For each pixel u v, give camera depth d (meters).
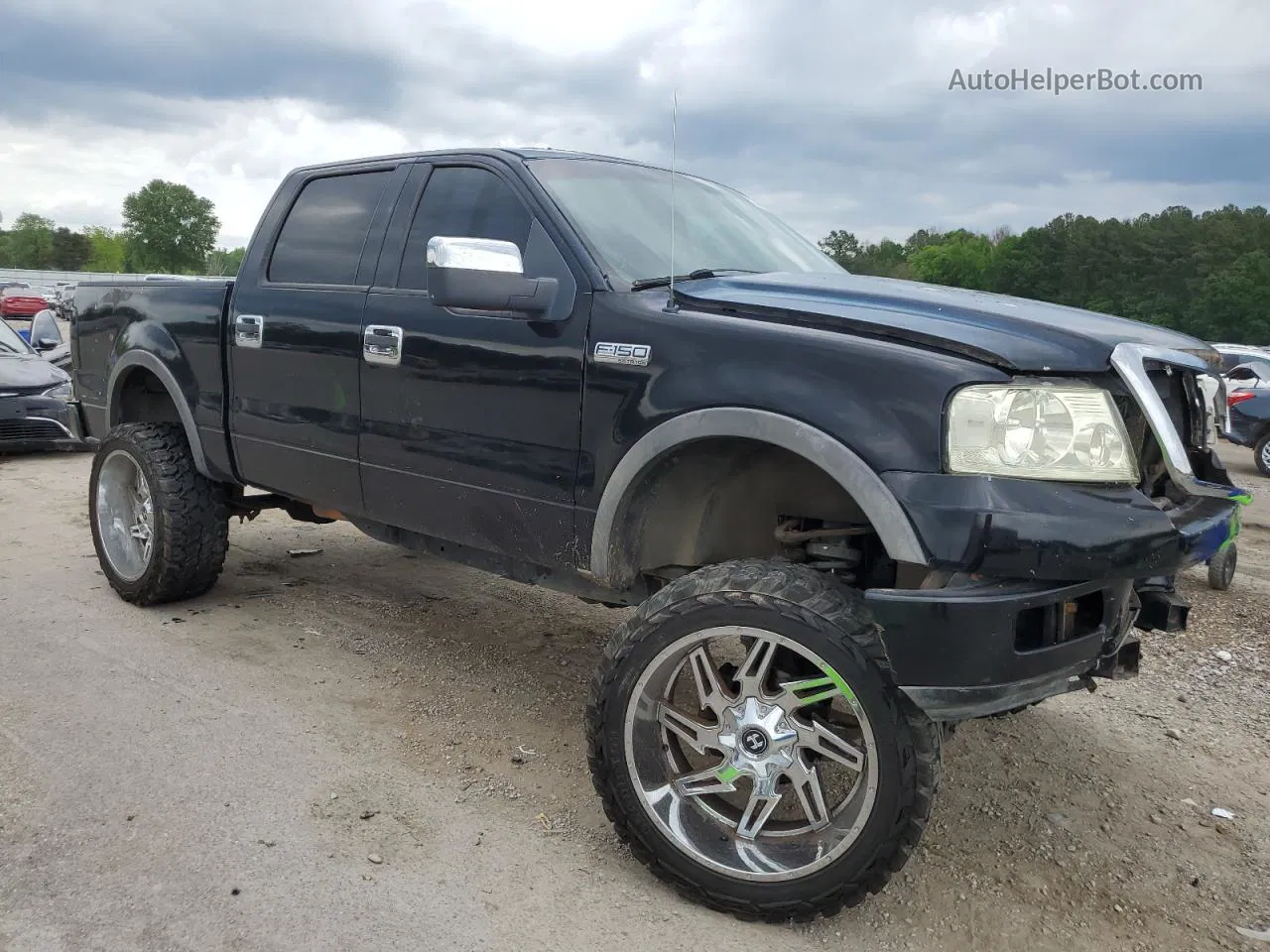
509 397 2.98
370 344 3.41
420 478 3.31
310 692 3.66
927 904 2.51
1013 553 2.08
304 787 2.93
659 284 2.88
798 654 2.29
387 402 3.38
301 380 3.73
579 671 4.01
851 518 2.77
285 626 4.38
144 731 3.26
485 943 2.26
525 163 3.21
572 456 2.84
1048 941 2.38
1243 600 5.34
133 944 2.21
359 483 3.55
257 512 4.64
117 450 4.52
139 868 2.49
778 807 2.82
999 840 2.84
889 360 2.26
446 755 3.21
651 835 2.47
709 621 2.36
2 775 2.93
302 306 3.73
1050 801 3.07
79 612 4.45
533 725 3.47
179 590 4.45
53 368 9.05
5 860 2.51
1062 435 2.17
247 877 2.47
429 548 3.56
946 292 2.74
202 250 106.31
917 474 2.17
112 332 4.77
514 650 4.21
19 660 3.84
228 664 3.88
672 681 2.52
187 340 4.27
